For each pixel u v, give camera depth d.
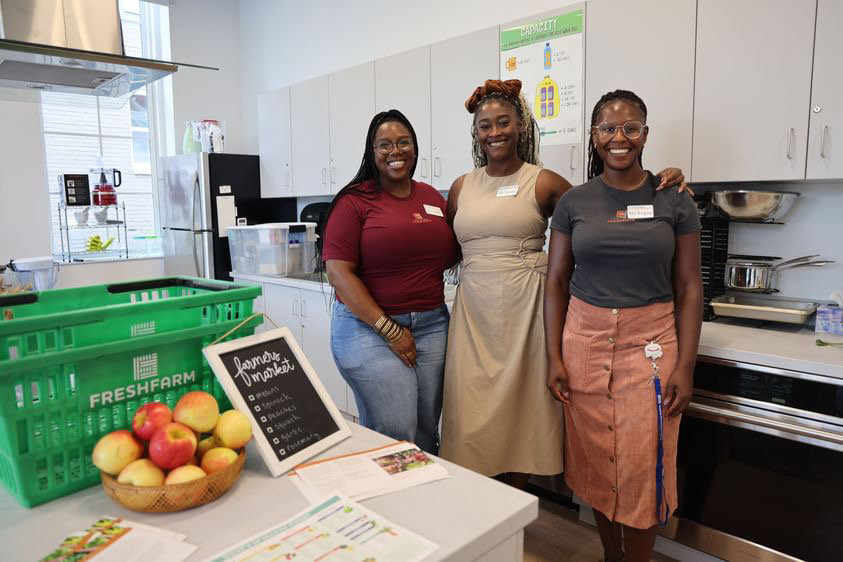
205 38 4.62
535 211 1.75
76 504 0.90
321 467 1.01
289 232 3.58
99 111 4.31
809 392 1.64
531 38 2.52
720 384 1.81
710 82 2.04
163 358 1.05
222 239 4.07
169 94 4.51
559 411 1.81
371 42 3.81
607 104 1.60
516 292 1.75
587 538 2.17
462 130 2.84
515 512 0.86
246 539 0.78
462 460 1.82
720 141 2.04
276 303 3.55
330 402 1.16
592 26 2.32
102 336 0.96
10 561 0.75
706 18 2.03
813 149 1.85
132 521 0.84
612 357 1.61
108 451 0.86
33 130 3.84
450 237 1.85
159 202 4.65
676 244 1.59
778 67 1.90
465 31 3.26
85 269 4.05
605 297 1.60
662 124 2.16
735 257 2.29
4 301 1.09
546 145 2.52
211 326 1.10
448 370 1.85
